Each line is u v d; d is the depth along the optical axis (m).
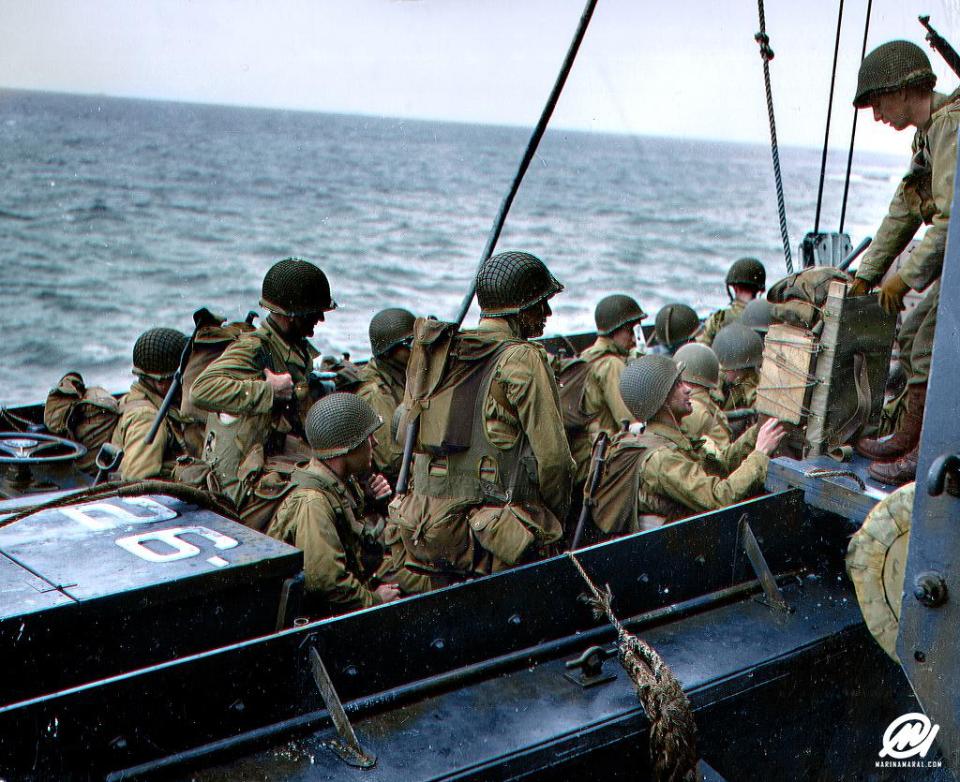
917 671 2.47
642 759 3.17
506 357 3.77
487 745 2.92
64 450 5.20
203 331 4.62
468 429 3.77
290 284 4.62
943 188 3.26
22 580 2.80
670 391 4.19
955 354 2.35
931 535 2.42
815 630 3.65
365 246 30.55
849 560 2.99
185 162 48.81
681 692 3.10
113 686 2.60
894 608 2.90
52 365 17.39
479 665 3.23
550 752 2.95
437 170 52.31
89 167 44.53
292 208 37.16
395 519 3.95
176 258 27.47
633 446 4.23
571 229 36.09
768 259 32.41
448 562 3.84
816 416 3.88
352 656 3.01
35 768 2.52
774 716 3.53
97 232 30.52
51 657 2.71
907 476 3.61
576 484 5.44
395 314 5.15
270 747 2.83
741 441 4.39
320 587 3.64
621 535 4.27
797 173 55.16
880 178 53.66
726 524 3.80
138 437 4.59
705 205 43.41
